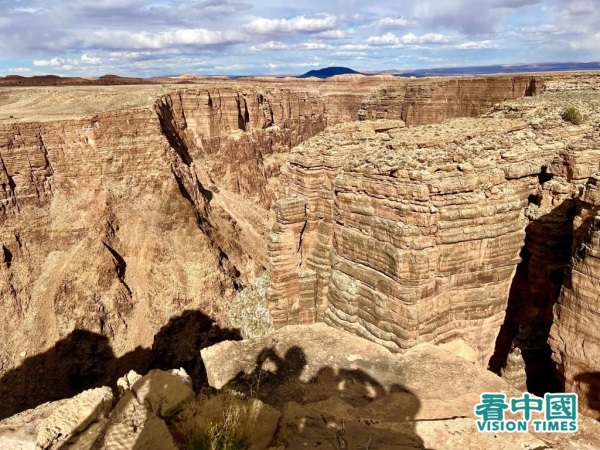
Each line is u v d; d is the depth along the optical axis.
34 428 9.55
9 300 51.69
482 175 19.53
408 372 14.53
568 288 15.23
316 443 9.61
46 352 50.00
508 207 19.70
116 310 53.59
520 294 22.66
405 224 19.47
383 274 20.66
